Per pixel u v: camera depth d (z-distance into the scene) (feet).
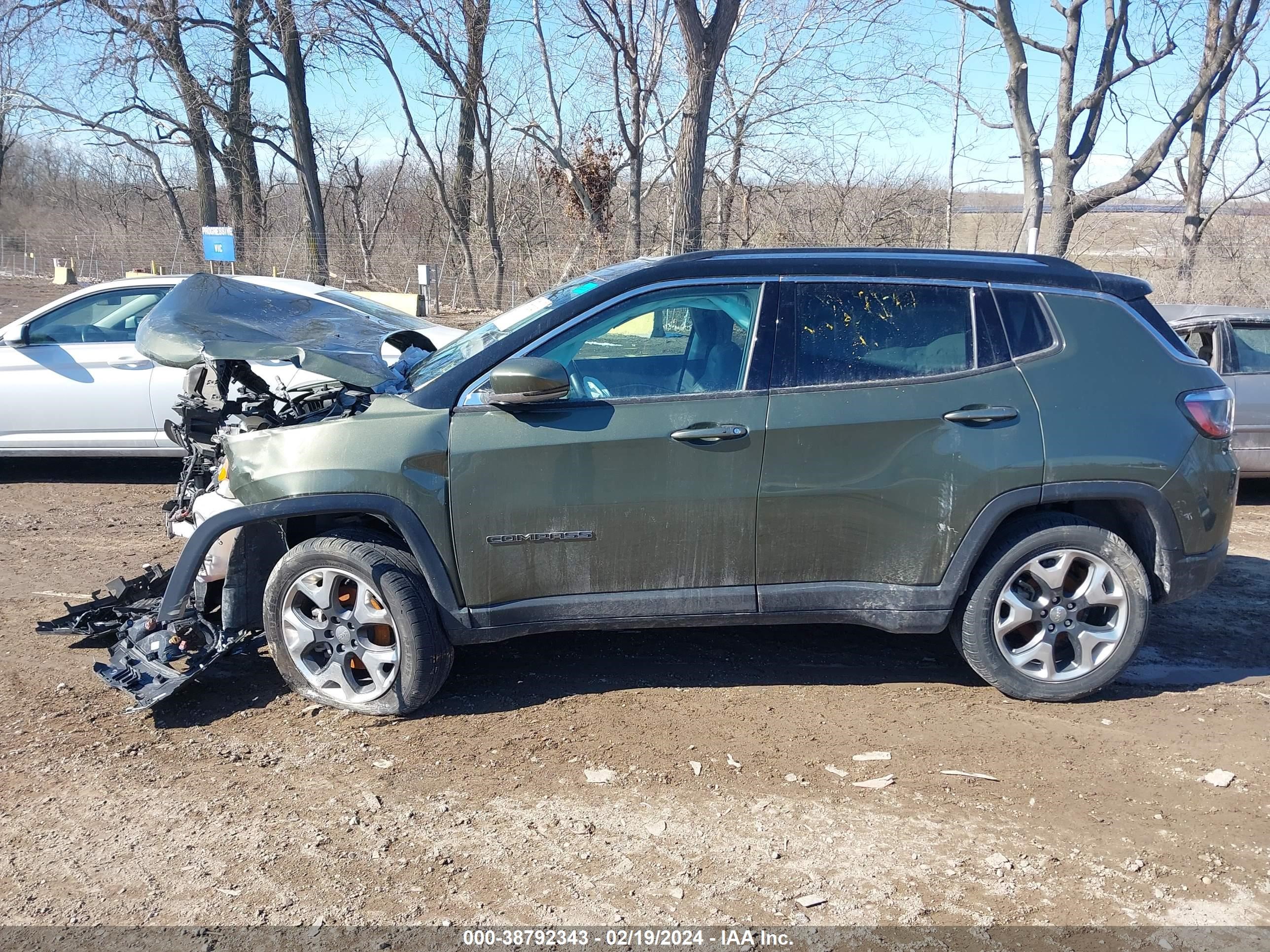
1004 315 13.66
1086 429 13.39
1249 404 25.88
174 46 76.89
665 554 13.33
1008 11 50.98
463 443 12.97
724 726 13.38
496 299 70.49
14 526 22.95
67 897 9.79
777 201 64.23
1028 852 10.61
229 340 13.98
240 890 9.92
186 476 16.46
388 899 9.79
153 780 11.96
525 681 14.78
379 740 12.95
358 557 13.01
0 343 25.72
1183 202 59.52
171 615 12.82
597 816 11.23
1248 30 48.39
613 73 57.11
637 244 58.08
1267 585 19.69
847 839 10.84
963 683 14.83
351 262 84.02
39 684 14.53
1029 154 53.72
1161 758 12.61
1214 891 10.00
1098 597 13.71
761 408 13.12
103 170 127.54
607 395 13.23
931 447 13.21
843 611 13.65
